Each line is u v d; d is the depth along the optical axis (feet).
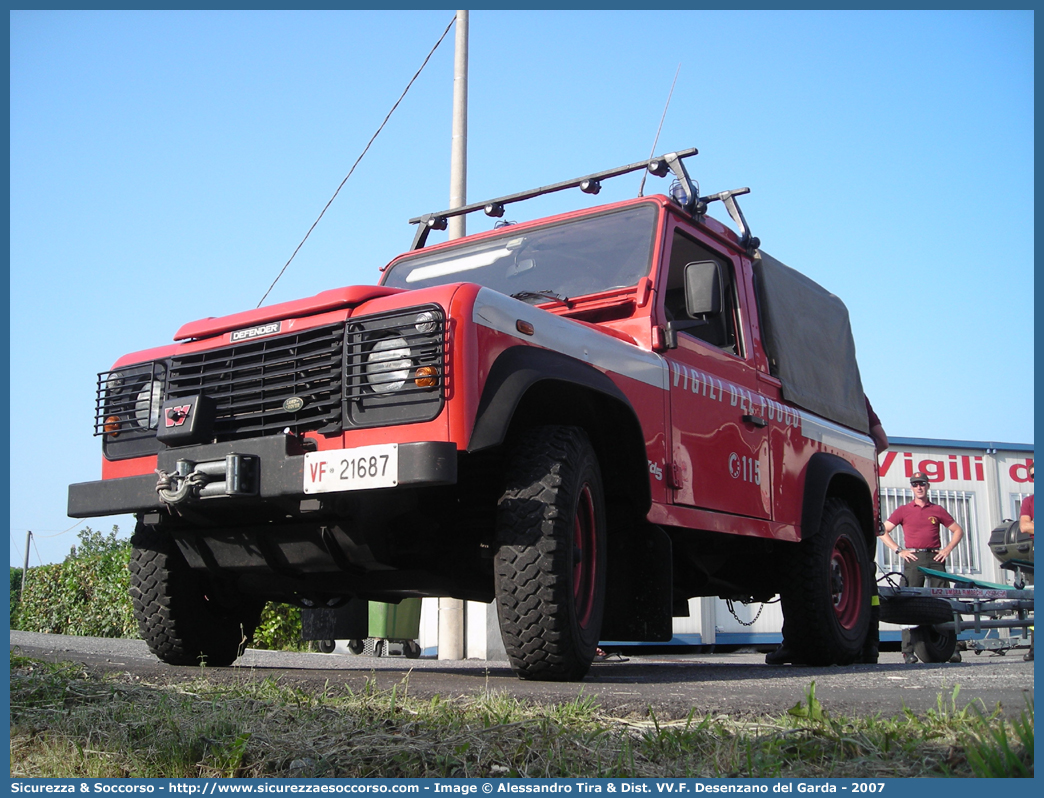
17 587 63.46
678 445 15.03
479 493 12.98
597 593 12.53
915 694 9.66
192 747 7.43
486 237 18.08
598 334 13.74
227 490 11.39
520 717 7.97
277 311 12.21
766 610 40.24
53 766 7.45
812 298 21.70
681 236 16.89
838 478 20.84
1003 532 34.22
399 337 11.30
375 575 13.69
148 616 14.46
